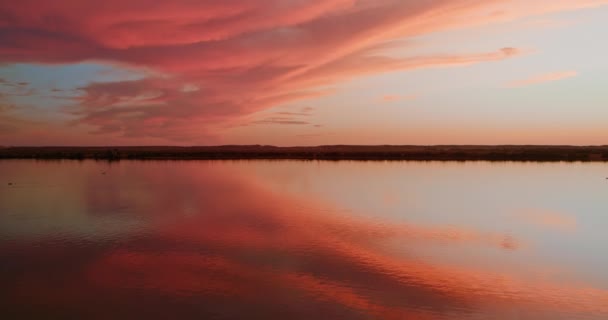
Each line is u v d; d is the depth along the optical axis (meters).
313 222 21.42
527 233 19.53
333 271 13.80
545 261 15.25
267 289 12.17
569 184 38.62
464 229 20.16
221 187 36.88
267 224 20.86
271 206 26.53
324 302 11.33
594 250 16.73
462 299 11.66
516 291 12.30
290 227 20.17
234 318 10.33
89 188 35.97
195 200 29.08
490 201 28.86
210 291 12.05
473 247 16.97
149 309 10.84
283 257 15.22
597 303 11.52
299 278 13.12
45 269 13.95
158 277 13.12
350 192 33.47
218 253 15.72
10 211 24.69
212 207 26.06
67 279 13.02
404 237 18.41
